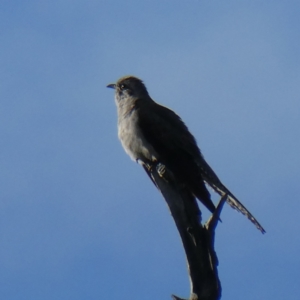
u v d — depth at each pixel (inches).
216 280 403.2
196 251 408.5
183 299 399.5
